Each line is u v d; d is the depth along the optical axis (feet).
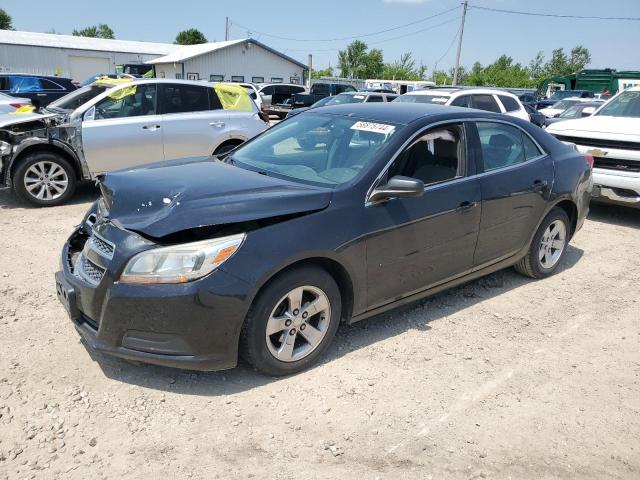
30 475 8.39
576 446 9.70
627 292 16.79
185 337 9.80
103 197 11.93
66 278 10.98
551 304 15.65
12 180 24.02
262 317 10.39
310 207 10.94
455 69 139.44
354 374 11.53
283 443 9.37
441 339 13.25
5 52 125.90
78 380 10.86
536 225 16.06
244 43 131.75
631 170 23.04
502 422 10.25
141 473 8.56
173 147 26.73
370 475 8.74
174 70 127.85
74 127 24.36
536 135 16.34
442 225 13.08
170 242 9.83
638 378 12.00
